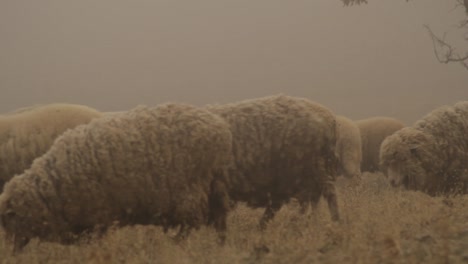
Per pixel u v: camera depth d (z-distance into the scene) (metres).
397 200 32.88
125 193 25.48
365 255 20.17
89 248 24.39
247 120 30.02
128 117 26.44
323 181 30.38
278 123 29.97
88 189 25.11
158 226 28.05
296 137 29.88
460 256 19.61
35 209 24.83
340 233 24.08
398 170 34.56
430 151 34.06
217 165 26.78
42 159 25.94
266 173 29.94
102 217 25.47
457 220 25.98
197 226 26.19
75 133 26.28
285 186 30.28
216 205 27.44
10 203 24.98
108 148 25.45
